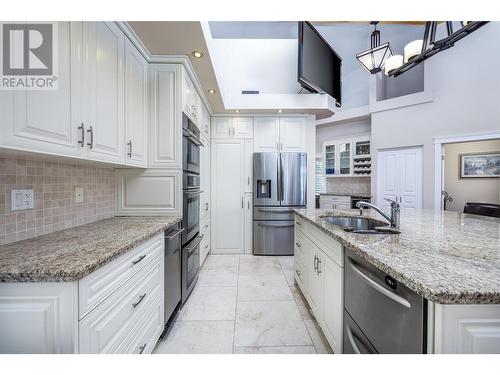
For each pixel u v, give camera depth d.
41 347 0.79
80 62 1.19
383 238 1.22
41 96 0.97
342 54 4.50
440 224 1.66
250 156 3.64
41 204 1.30
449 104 3.75
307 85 3.12
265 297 2.29
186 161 2.15
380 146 4.53
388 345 0.88
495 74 3.35
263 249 3.59
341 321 1.30
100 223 1.69
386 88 4.83
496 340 0.66
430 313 0.70
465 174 4.81
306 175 3.61
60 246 1.07
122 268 1.09
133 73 1.78
